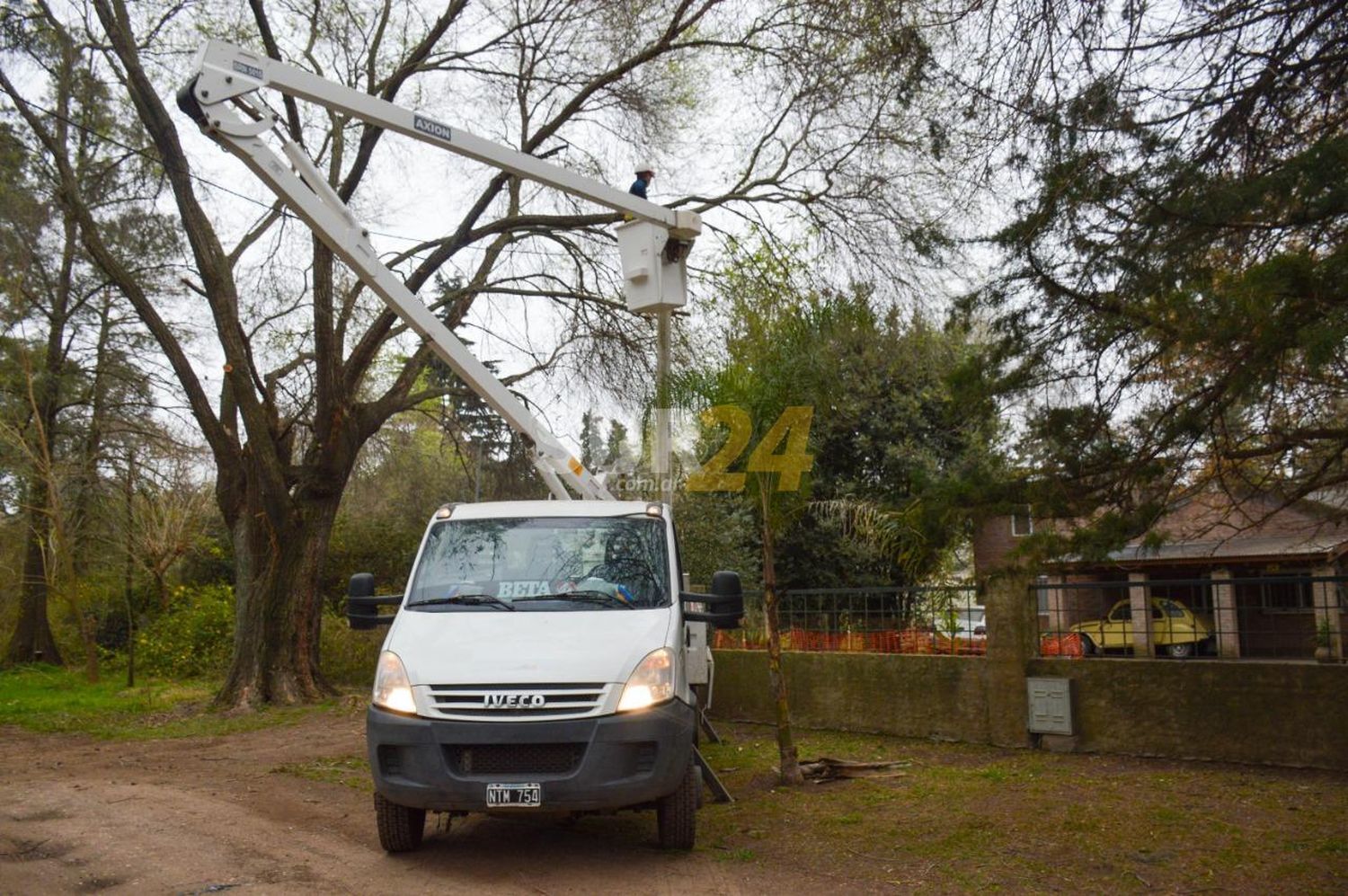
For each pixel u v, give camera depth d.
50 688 21.16
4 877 6.27
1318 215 5.81
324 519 16.67
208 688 19.98
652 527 8.00
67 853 6.89
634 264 10.91
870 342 15.66
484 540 7.85
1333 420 6.54
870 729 11.58
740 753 10.62
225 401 18.16
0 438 23.17
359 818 8.01
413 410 21.39
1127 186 6.78
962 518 7.11
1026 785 8.69
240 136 9.89
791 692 12.30
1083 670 10.09
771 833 7.39
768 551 9.25
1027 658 10.45
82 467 24.98
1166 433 6.31
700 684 10.53
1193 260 6.39
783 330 9.51
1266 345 5.33
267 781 9.68
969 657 10.91
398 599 7.79
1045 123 7.33
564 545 7.77
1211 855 6.50
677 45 16.42
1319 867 6.14
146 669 23.30
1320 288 5.16
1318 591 9.20
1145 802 7.90
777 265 16.25
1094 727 9.97
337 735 12.90
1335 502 7.97
